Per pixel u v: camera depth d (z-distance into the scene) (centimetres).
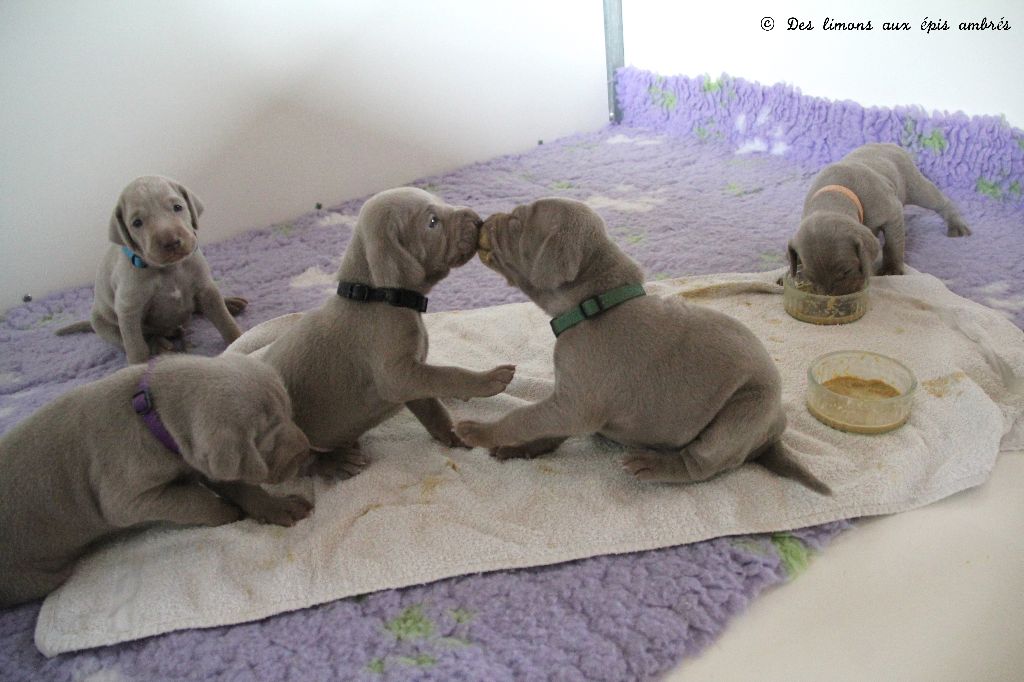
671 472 62
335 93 129
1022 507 61
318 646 54
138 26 111
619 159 145
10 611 60
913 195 105
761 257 104
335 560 59
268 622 56
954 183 114
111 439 57
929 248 102
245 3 117
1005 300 88
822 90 129
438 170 146
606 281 60
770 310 89
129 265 87
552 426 62
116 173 116
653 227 115
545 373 80
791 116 134
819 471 64
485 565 58
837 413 69
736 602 54
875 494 61
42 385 93
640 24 156
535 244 60
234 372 59
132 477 57
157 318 93
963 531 59
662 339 59
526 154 152
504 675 49
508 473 67
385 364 64
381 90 134
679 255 106
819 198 94
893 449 66
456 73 141
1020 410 69
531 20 146
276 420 59
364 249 65
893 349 79
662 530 59
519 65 148
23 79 106
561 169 142
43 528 58
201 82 118
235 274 114
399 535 61
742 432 59
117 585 59
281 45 122
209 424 56
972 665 50
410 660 52
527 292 64
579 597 55
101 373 95
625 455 63
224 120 121
